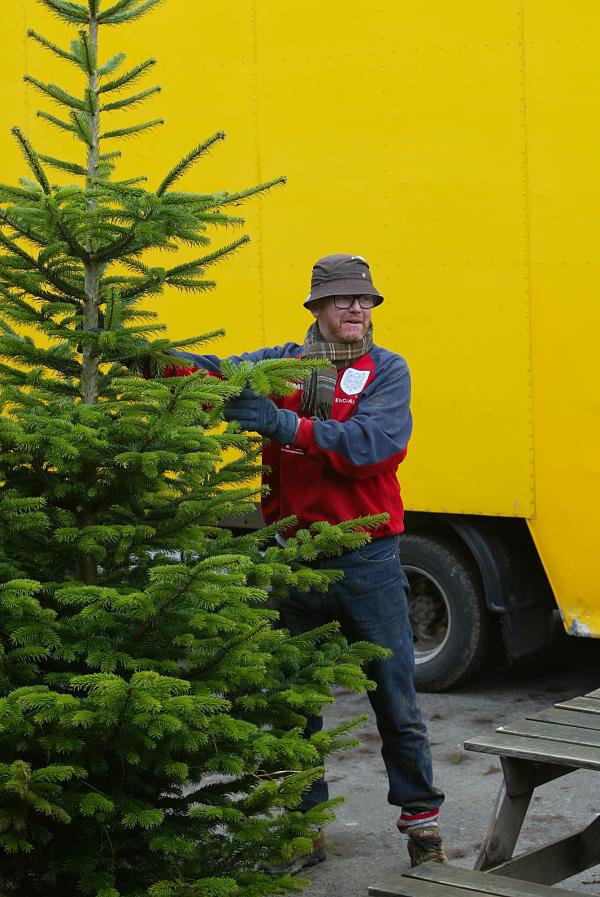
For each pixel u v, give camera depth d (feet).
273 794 17.42
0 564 17.75
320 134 36.88
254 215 37.93
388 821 27.20
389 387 23.02
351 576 22.98
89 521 18.80
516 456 34.45
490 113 34.42
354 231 36.55
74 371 19.51
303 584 19.51
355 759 31.58
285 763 18.86
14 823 15.90
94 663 16.74
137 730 16.62
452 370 35.29
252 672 17.74
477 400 34.96
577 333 33.55
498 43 34.24
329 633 20.77
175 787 18.93
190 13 38.50
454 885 16.78
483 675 39.40
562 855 20.77
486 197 34.60
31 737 16.60
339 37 36.45
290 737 17.83
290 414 21.21
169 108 38.93
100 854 17.28
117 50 39.58
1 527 17.74
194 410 17.95
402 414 22.80
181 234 18.57
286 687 19.22
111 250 18.88
